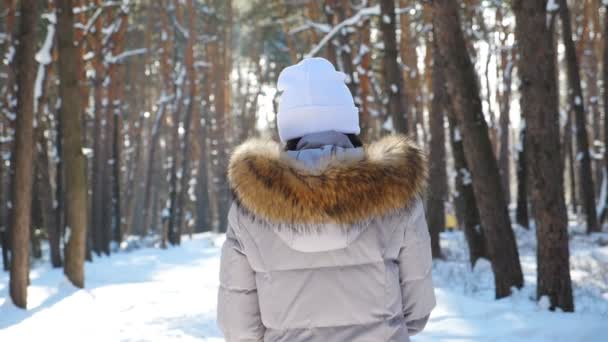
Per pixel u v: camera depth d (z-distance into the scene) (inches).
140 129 1437.0
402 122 621.3
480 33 1197.7
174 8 1373.0
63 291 402.3
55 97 889.5
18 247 361.4
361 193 69.6
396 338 74.2
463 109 377.4
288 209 69.6
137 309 328.8
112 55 981.2
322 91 78.6
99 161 944.9
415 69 1273.4
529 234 859.4
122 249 1066.1
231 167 73.2
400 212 73.5
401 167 71.7
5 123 767.1
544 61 309.0
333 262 73.9
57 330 290.2
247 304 76.6
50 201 706.2
